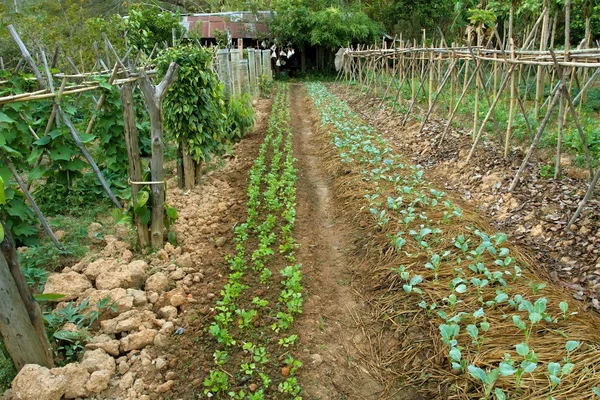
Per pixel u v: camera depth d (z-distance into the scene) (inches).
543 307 151.4
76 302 174.7
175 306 182.1
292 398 139.6
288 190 301.7
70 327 155.6
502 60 327.6
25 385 124.3
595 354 139.8
